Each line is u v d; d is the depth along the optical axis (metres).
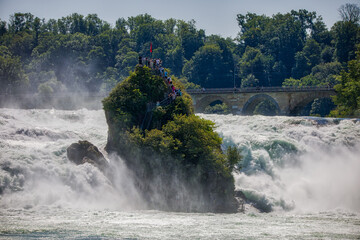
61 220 60.94
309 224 65.94
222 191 78.00
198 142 79.50
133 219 63.75
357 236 58.72
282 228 62.41
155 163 78.81
